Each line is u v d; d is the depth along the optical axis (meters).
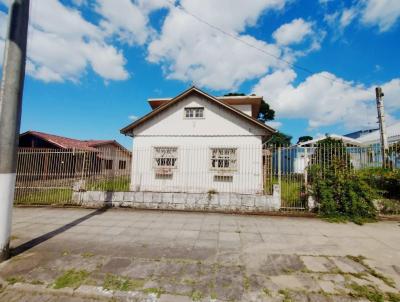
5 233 4.32
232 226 6.51
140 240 5.37
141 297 3.22
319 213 7.54
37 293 3.40
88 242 5.23
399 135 16.84
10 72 4.43
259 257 4.43
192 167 11.20
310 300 3.10
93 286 3.45
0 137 4.31
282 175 8.45
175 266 4.06
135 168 11.51
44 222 6.91
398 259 4.34
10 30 4.50
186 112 11.78
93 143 25.12
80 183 9.41
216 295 3.23
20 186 9.76
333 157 7.91
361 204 7.13
